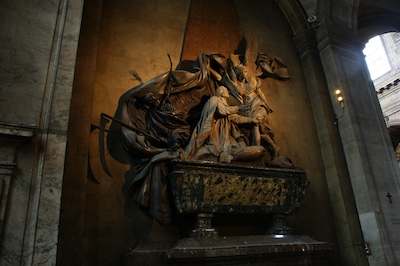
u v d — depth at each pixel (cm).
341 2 599
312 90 553
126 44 420
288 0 600
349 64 571
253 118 425
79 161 320
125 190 346
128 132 351
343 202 465
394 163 518
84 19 387
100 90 378
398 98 1261
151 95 371
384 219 453
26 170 256
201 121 390
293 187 396
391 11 680
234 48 507
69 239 289
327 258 383
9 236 234
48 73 294
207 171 350
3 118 260
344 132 514
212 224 374
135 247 325
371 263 435
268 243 346
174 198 336
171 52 446
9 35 289
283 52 568
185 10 485
